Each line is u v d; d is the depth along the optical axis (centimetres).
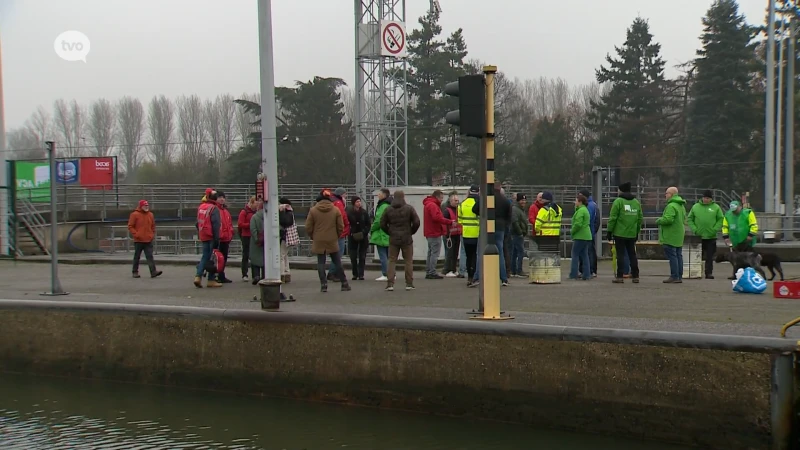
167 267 2086
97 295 1320
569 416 827
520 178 6119
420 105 5747
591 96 7912
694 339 768
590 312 1035
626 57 6284
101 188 3878
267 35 1285
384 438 836
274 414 933
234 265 2058
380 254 1584
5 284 1562
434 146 5772
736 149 5391
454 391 888
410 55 5944
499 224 1418
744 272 1285
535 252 1788
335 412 932
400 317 931
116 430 890
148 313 1081
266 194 1261
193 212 4238
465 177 5762
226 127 7562
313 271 1911
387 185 3772
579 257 1677
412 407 911
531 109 7769
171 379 1066
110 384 1096
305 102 6375
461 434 839
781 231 2944
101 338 1114
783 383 730
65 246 3014
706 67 5528
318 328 969
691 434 768
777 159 3459
